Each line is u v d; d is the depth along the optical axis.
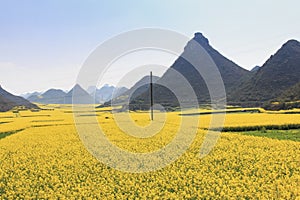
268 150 18.70
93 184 12.26
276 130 30.23
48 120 47.22
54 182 12.70
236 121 35.22
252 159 16.23
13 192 11.47
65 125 38.50
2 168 15.48
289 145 20.39
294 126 31.08
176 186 11.73
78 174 13.98
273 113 48.94
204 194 10.64
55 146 21.75
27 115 60.28
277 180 11.84
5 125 39.66
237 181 11.93
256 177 12.54
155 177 13.23
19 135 28.42
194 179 12.32
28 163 16.28
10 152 19.73
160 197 10.76
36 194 11.38
